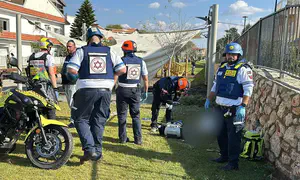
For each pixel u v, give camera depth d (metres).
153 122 6.25
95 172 3.94
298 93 3.85
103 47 3.99
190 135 5.66
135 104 5.13
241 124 4.03
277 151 4.23
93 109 4.04
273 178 3.94
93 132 4.14
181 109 8.62
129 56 5.03
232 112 4.06
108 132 5.97
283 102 4.26
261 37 7.28
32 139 3.99
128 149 4.95
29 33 34.78
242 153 4.66
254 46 8.10
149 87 14.12
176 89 6.02
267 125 4.81
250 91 3.90
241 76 3.96
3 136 4.06
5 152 4.15
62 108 8.48
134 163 4.32
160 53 14.66
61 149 4.27
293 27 4.89
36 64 5.35
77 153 4.61
